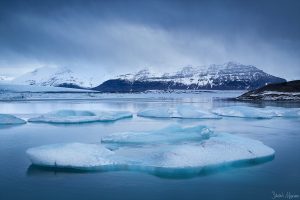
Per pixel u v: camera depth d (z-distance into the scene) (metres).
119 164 13.04
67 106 54.56
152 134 18.34
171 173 12.45
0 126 26.02
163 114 33.12
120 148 15.95
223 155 13.53
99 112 32.38
